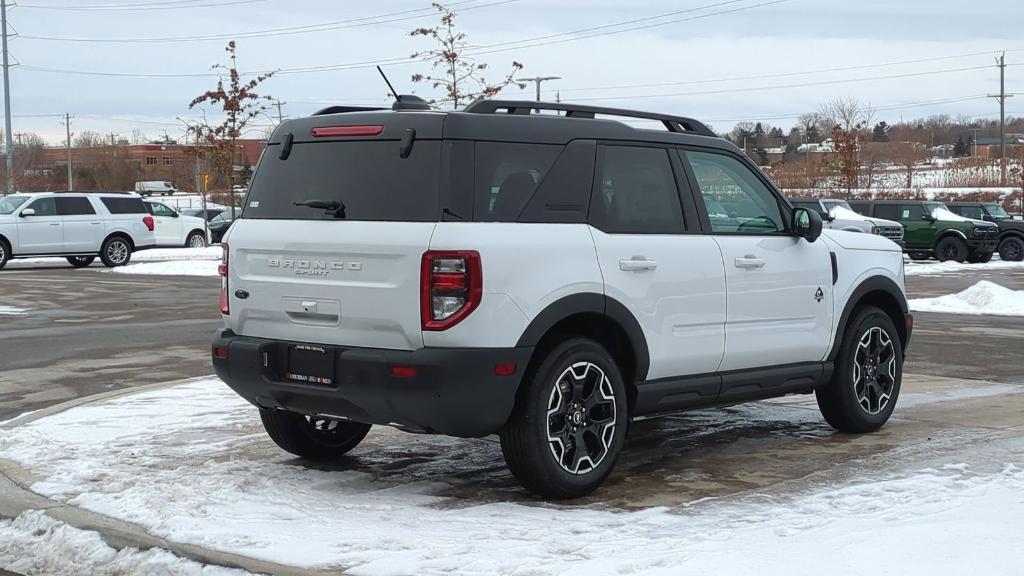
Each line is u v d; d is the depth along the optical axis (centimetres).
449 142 593
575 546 516
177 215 3906
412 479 680
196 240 3966
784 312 742
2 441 766
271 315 644
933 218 3469
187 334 1495
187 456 735
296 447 716
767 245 735
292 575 489
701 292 686
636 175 671
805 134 11050
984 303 1830
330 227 616
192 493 623
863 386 802
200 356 1277
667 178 689
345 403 606
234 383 660
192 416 873
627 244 647
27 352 1312
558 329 634
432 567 490
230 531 551
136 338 1450
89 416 871
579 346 621
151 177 11094
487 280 579
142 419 859
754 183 749
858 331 795
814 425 845
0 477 675
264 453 746
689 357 683
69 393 1032
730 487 649
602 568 475
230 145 3403
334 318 614
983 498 582
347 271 607
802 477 668
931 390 1009
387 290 589
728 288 704
